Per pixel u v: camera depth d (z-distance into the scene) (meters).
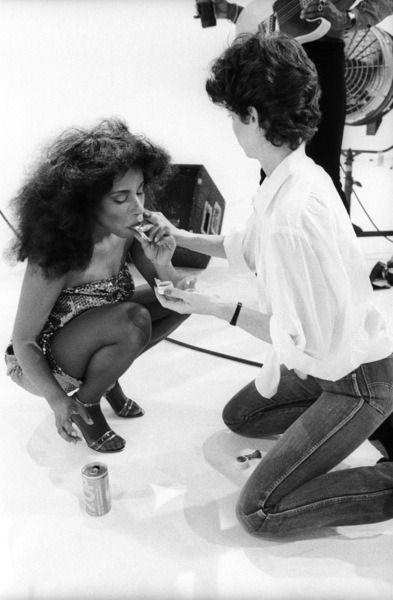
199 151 3.49
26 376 1.44
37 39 3.17
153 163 1.28
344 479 1.23
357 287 1.16
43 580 1.19
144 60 3.27
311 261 1.03
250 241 1.43
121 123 1.30
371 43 2.38
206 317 2.55
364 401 1.22
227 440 1.67
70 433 1.36
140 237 1.37
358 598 1.14
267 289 1.21
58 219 1.19
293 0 2.14
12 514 1.38
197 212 2.99
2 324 2.49
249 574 1.20
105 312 1.43
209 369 2.09
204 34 3.19
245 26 2.39
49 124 3.32
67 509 1.39
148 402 1.87
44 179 1.18
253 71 1.00
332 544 1.28
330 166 2.41
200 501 1.42
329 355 1.16
